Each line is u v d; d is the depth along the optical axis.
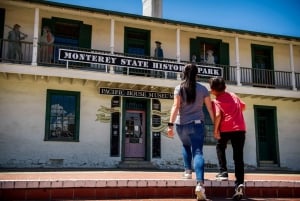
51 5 13.42
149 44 16.00
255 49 18.11
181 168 15.10
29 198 4.01
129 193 4.31
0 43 13.50
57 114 13.91
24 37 13.75
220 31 16.22
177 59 15.38
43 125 13.48
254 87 16.08
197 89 4.34
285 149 17.23
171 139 15.27
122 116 14.75
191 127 4.21
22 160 13.02
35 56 12.85
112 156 14.29
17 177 6.29
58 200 4.05
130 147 14.98
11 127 13.08
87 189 4.21
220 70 15.12
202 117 4.30
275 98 17.11
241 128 4.58
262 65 18.12
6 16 13.95
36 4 13.33
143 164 14.56
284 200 4.46
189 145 4.67
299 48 18.69
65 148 13.69
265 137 17.44
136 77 14.16
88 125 14.19
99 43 15.20
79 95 14.22
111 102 14.67
